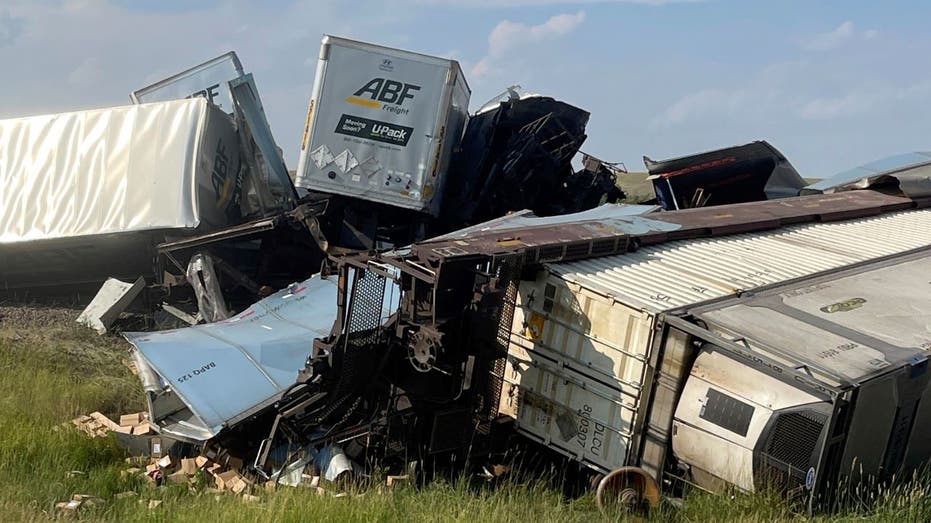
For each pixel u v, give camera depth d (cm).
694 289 895
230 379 920
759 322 809
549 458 933
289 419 867
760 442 735
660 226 1120
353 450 861
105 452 870
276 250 1477
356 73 1413
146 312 1427
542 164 1638
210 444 885
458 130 1616
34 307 1468
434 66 1412
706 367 781
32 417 926
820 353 753
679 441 792
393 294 1026
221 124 1534
